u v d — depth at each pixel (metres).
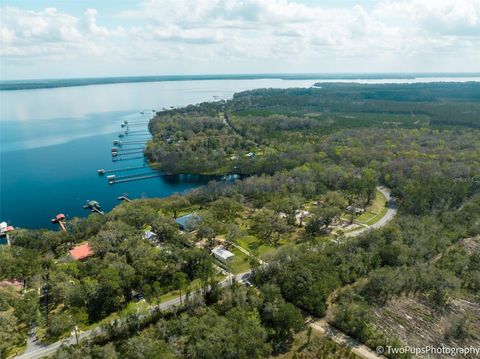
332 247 154.12
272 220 185.50
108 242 158.25
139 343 101.00
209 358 96.44
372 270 141.75
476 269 145.25
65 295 124.00
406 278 136.38
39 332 114.38
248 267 151.75
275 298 121.94
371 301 130.25
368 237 160.88
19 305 118.06
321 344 110.56
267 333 109.69
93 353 99.69
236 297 122.62
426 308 127.62
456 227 178.25
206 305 126.56
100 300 124.44
